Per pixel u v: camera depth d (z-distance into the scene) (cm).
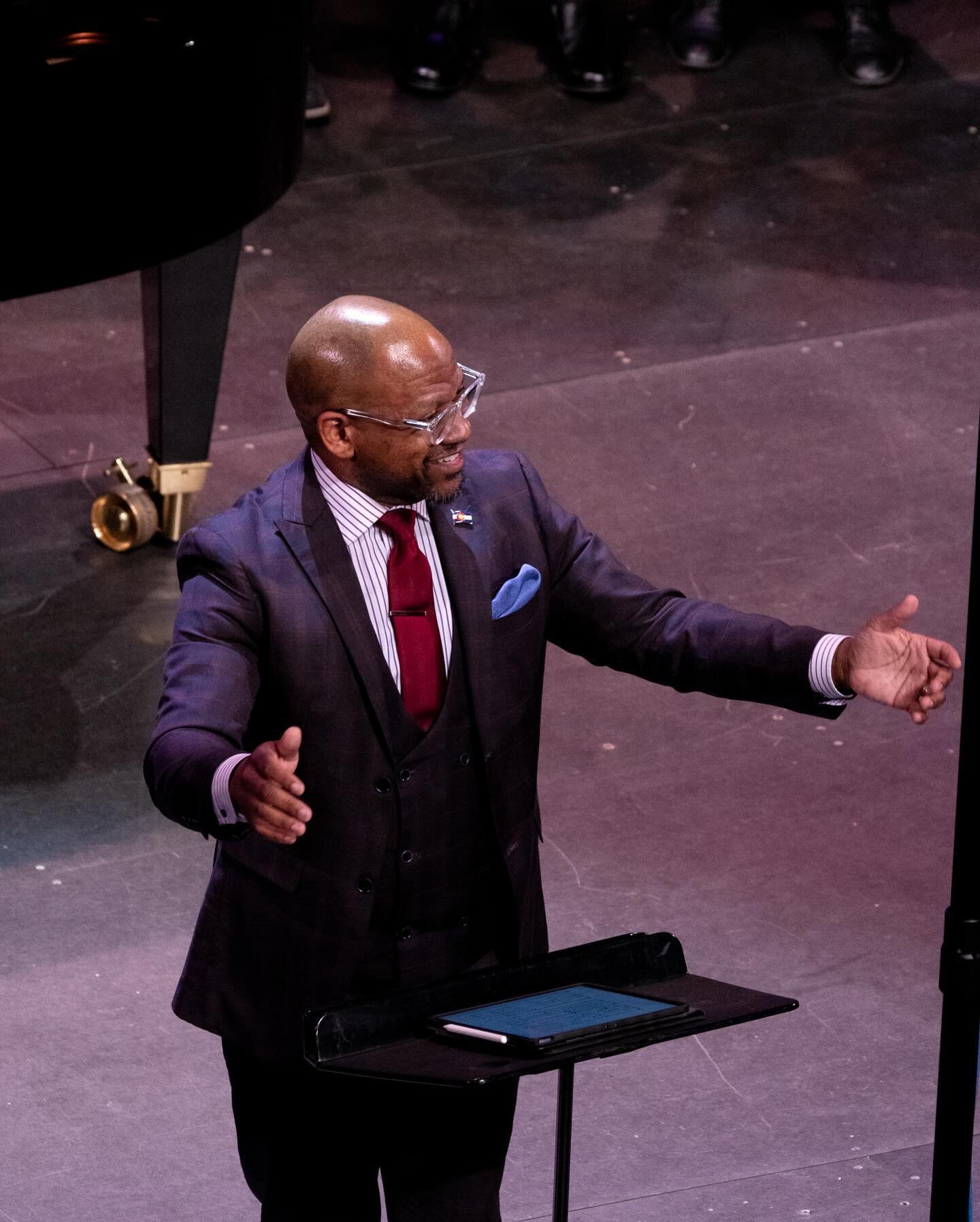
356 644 880
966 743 705
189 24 1308
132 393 2206
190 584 907
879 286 2405
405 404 859
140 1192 1211
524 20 2989
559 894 1488
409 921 912
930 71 2875
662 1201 1199
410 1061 752
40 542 1941
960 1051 733
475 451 955
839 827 1566
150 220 1334
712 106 2797
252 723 922
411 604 894
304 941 898
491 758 900
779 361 2255
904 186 2611
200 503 1995
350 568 888
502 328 2320
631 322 2336
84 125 1270
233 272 1778
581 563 945
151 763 848
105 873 1520
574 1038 746
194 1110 1284
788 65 2886
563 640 965
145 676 1755
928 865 1522
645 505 1995
